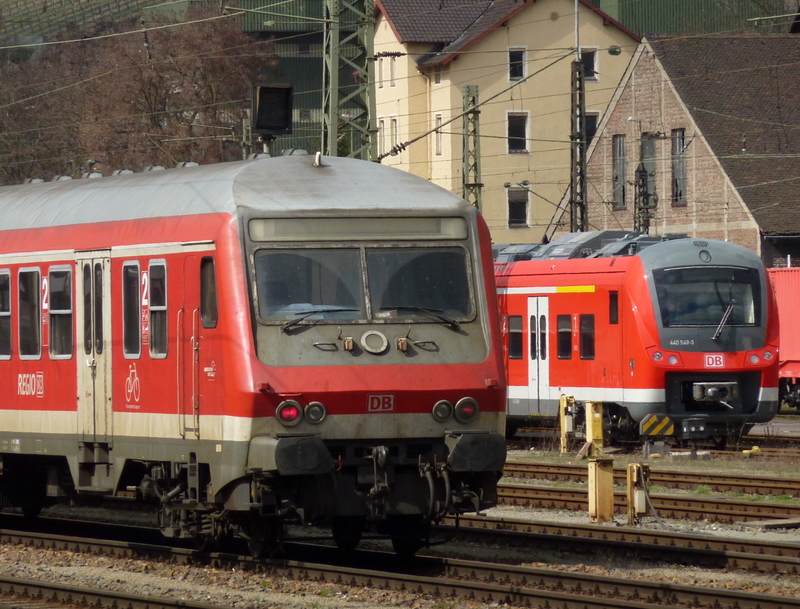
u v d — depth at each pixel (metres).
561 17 194.88
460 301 36.56
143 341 38.69
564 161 196.12
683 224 145.50
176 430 37.28
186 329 36.78
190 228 36.75
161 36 179.00
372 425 34.97
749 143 142.62
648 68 152.12
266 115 54.59
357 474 35.34
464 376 35.75
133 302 39.12
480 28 195.25
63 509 54.25
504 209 194.00
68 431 41.88
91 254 40.81
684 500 50.31
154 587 35.72
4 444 44.50
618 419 73.31
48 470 44.97
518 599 31.91
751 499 53.16
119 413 39.75
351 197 36.50
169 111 174.12
